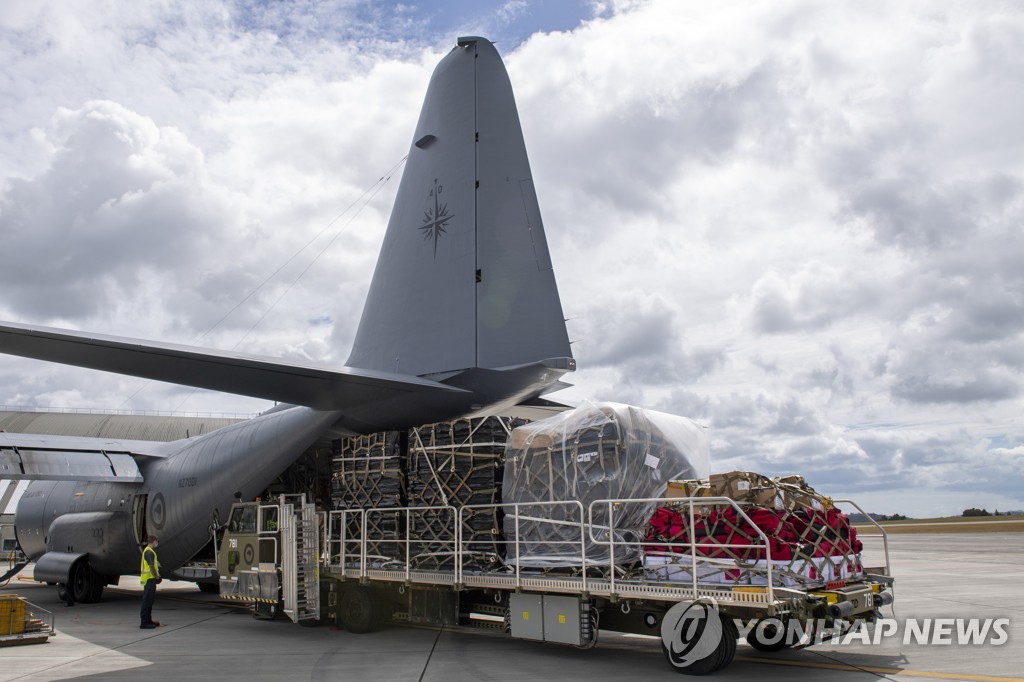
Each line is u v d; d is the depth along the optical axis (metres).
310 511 10.46
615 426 8.20
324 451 13.05
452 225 10.77
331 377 8.91
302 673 7.68
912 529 52.69
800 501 7.55
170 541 14.12
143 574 11.85
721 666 7.03
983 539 36.84
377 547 10.13
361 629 10.27
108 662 8.67
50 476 14.09
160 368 8.57
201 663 8.45
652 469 8.32
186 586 19.95
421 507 9.52
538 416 11.30
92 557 15.73
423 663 8.04
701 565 7.08
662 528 7.52
